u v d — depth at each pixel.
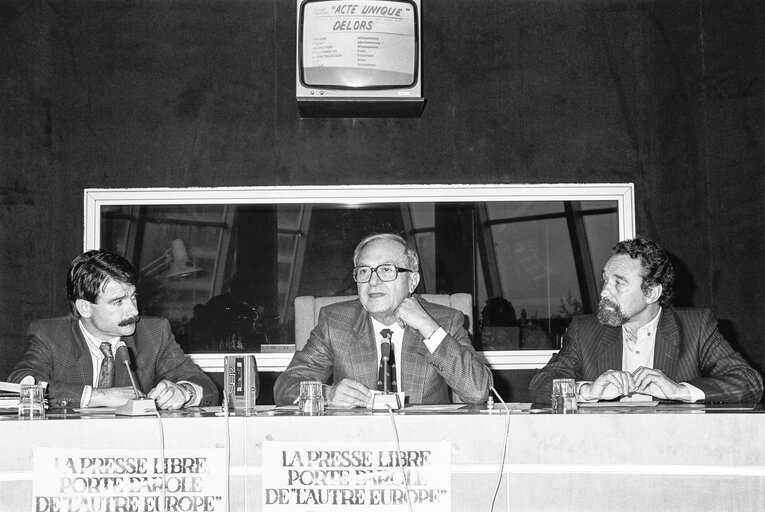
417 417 1.84
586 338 2.74
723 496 1.80
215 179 3.89
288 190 3.90
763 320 3.65
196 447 1.83
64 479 1.80
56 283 3.82
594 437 1.82
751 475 1.80
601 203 3.95
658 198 3.92
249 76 3.91
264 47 3.92
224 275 3.94
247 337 3.92
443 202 3.94
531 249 3.97
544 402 2.59
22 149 3.84
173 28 3.91
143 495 1.82
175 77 3.90
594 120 3.93
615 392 2.21
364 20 3.56
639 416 1.82
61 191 3.85
